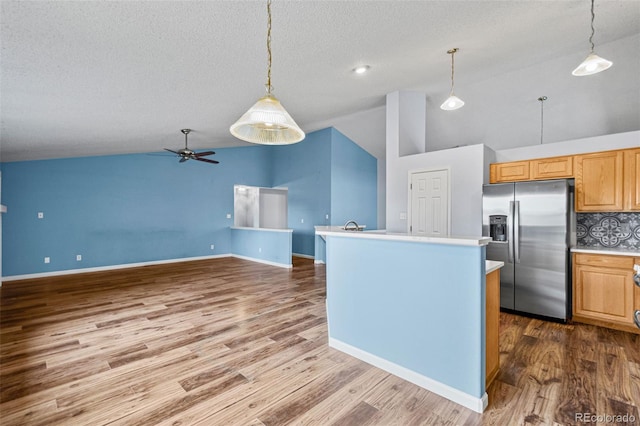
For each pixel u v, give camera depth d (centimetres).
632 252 296
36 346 260
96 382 205
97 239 600
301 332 293
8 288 460
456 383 185
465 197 405
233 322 319
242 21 200
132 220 642
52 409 176
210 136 563
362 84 388
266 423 165
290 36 230
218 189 777
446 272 189
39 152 464
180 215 712
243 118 171
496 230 369
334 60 291
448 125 547
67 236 566
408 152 470
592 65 233
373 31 244
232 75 284
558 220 322
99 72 237
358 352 239
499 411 175
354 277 242
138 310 357
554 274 325
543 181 330
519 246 346
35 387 198
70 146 455
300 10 198
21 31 172
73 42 191
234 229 789
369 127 692
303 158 798
